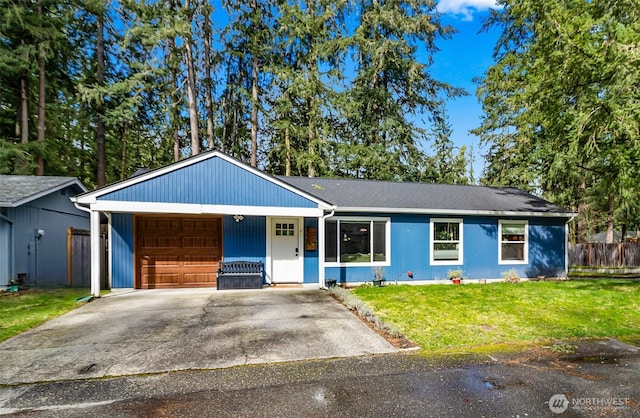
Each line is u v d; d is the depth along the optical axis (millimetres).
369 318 6379
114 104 18047
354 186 13180
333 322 6316
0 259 9492
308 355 4738
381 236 11219
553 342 5398
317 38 20547
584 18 9555
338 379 4008
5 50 14102
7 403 3445
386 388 3789
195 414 3248
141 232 9961
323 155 21125
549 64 10484
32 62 14930
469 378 4059
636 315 7070
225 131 23297
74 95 17656
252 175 9711
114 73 19250
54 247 11883
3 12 13906
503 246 12352
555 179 16719
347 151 20781
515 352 4945
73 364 4402
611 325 6320
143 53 18781
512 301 8195
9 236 9719
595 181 16844
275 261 10594
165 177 9094
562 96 10766
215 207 9305
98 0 16312
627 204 15156
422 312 7125
